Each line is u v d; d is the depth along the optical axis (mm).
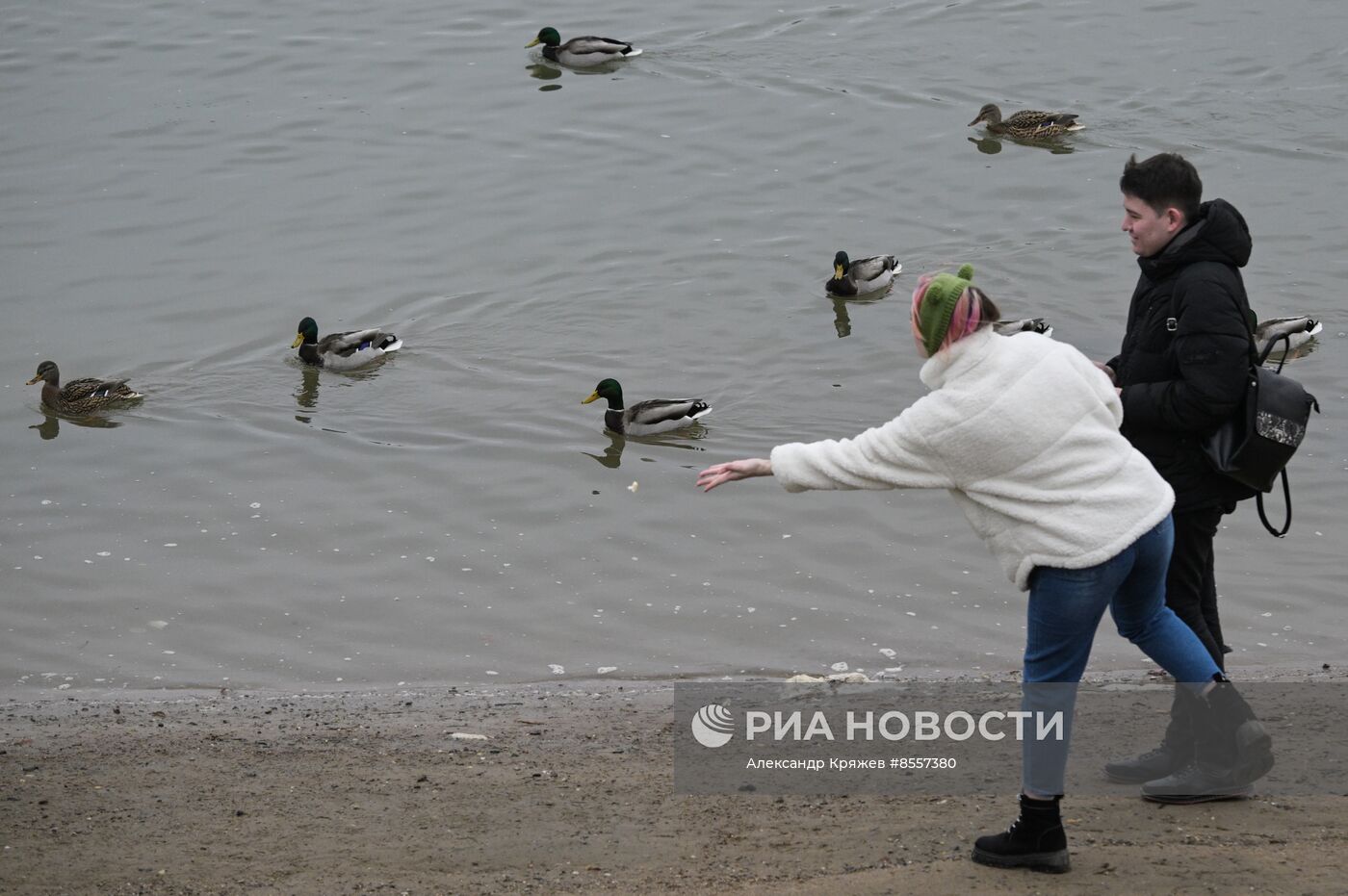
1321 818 10195
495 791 12367
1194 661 9930
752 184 35875
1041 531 8773
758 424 26109
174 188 36281
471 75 43250
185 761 13875
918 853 9930
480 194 35625
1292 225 32625
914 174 36188
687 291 31188
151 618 19656
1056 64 42750
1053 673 9109
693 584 20188
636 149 37844
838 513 22109
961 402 8688
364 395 27641
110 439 25984
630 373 28125
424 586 20422
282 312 30828
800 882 9422
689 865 10047
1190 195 10273
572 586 20281
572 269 32156
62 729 15617
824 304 30547
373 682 17719
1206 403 10133
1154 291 10609
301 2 49250
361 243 33469
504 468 24531
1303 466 22797
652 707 15906
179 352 29406
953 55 43719
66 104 41375
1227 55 42719
